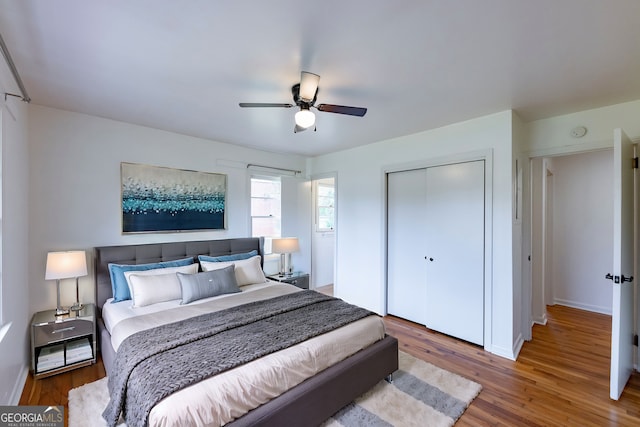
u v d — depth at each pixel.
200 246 3.71
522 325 3.25
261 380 1.62
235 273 3.49
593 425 1.93
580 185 4.30
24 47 1.78
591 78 2.19
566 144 2.95
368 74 2.14
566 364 2.73
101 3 1.40
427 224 3.59
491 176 3.00
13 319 2.09
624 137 2.30
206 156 3.94
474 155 3.11
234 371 1.61
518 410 2.08
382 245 4.07
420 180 3.71
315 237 5.57
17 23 1.54
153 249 3.34
